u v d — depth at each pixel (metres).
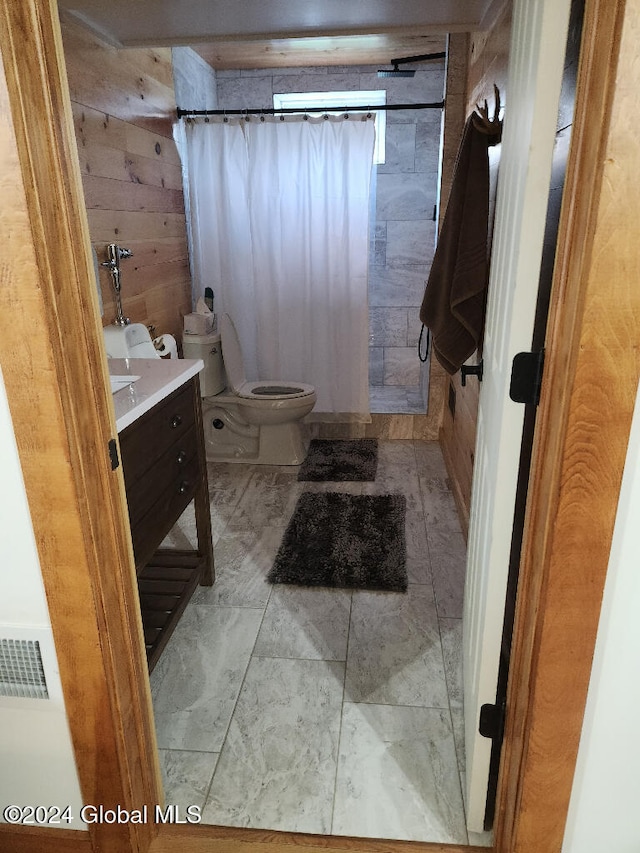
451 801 1.45
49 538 1.05
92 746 1.20
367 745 1.60
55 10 0.89
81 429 1.01
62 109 0.91
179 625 2.10
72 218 0.95
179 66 3.44
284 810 1.42
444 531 2.70
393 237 4.40
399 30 2.54
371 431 3.89
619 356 0.87
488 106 2.42
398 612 2.15
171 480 1.87
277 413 3.31
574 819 1.14
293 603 2.21
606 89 0.77
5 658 1.17
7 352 0.93
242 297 3.70
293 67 4.14
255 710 1.73
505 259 1.21
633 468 0.92
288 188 3.45
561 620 1.01
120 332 2.27
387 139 4.23
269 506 2.96
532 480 1.04
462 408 2.91
